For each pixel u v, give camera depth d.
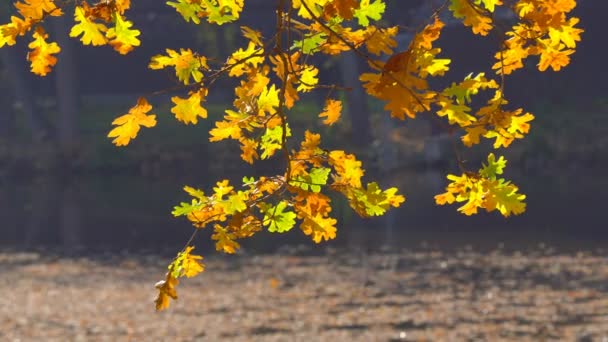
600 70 40.69
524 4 2.13
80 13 2.07
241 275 18.80
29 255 22.03
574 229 23.41
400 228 24.64
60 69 42.22
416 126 37.66
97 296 16.81
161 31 44.03
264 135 2.42
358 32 2.27
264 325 14.27
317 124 38.09
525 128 2.17
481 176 2.24
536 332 13.54
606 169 36.09
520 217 25.59
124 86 46.62
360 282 17.81
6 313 15.20
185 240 23.91
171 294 2.32
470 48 32.22
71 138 41.78
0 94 45.62
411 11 37.09
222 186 2.37
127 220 27.45
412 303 15.78
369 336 13.45
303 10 2.24
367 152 37.03
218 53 42.28
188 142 39.72
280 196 2.37
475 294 16.42
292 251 21.75
